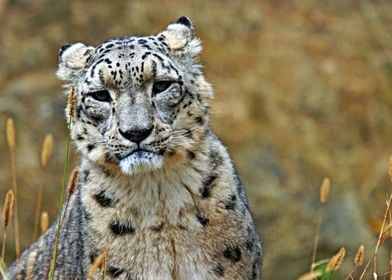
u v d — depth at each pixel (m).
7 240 15.70
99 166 8.55
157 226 8.44
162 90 8.47
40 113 17.19
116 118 8.34
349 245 15.85
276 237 15.97
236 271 8.58
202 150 8.55
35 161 16.80
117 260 8.43
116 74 8.38
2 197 16.39
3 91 17.41
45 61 17.88
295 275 15.80
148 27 18.02
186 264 8.48
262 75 17.52
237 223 8.59
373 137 17.34
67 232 9.02
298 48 18.06
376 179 16.75
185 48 8.77
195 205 8.48
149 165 8.29
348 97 17.61
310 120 17.23
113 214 8.47
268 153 16.61
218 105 16.95
